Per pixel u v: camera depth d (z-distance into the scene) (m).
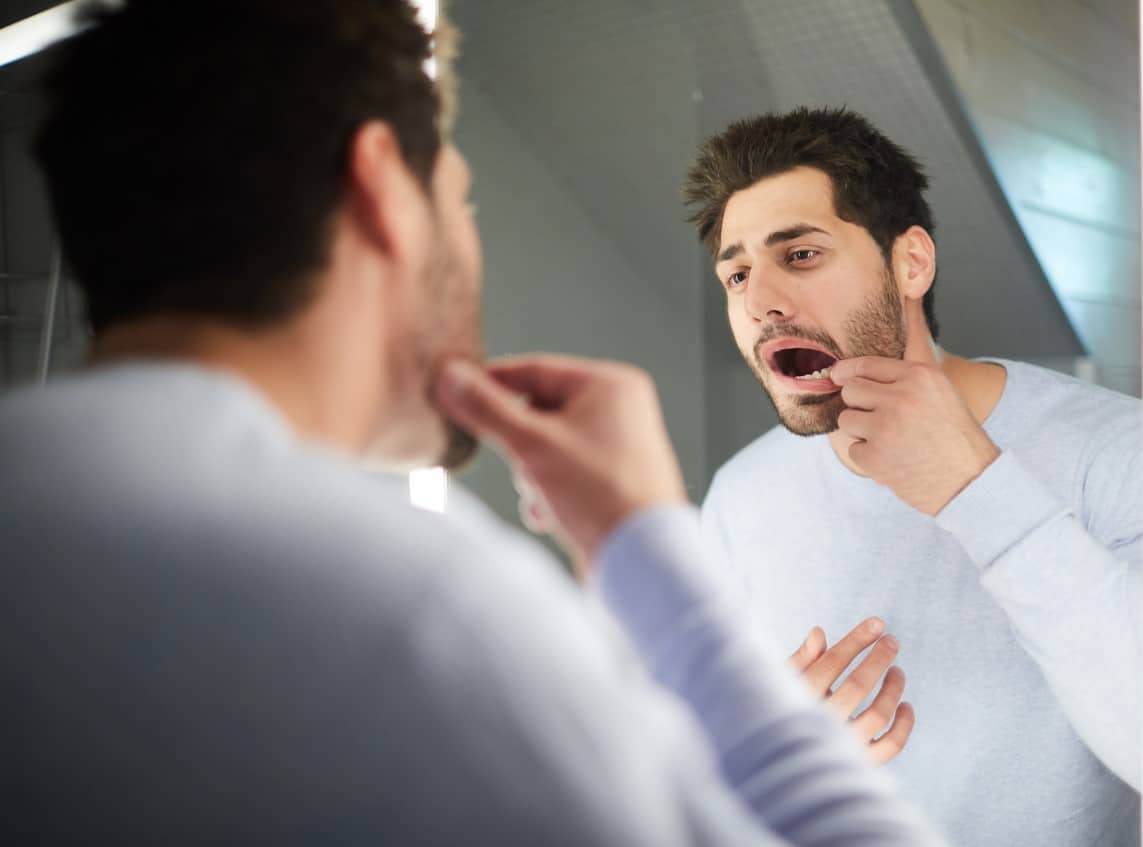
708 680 0.35
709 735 0.34
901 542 0.95
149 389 0.32
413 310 0.41
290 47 0.38
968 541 0.87
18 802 0.27
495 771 0.25
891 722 0.95
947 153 0.93
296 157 0.37
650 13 1.13
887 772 0.95
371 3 0.41
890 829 0.32
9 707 0.27
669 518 0.37
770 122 1.00
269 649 0.27
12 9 1.78
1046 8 0.88
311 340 0.37
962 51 0.92
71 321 2.38
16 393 0.34
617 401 0.41
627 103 1.16
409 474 1.33
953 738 0.92
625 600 0.37
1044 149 0.90
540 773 0.26
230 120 0.37
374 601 0.27
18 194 2.42
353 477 0.32
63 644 0.27
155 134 0.37
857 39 0.97
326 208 0.37
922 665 0.94
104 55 0.38
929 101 0.94
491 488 1.32
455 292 0.43
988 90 0.91
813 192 0.98
